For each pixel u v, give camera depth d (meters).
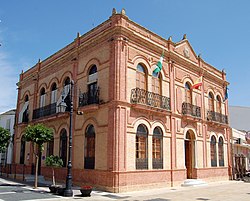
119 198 12.48
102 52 16.80
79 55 19.08
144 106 16.09
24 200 11.34
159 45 18.88
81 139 17.23
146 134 16.58
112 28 15.99
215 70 25.84
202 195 14.08
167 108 18.12
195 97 21.88
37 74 24.70
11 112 33.44
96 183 15.25
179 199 12.59
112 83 15.44
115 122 14.77
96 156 15.69
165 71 19.05
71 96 14.33
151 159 16.48
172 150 18.12
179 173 18.41
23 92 27.14
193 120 20.48
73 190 14.82
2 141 20.19
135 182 15.07
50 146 20.95
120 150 14.59
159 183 16.64
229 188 17.75
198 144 21.17
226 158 24.97
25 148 24.73
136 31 17.11
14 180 20.23
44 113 22.06
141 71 17.28
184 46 21.53
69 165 13.24
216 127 24.02
